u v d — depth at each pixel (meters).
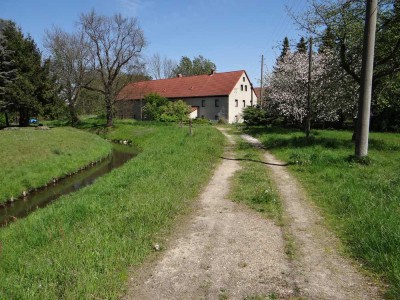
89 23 36.72
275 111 32.59
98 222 6.48
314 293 3.98
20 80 31.45
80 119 48.56
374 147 15.75
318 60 26.19
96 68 38.81
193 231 6.11
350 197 7.19
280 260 4.86
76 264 4.62
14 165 15.82
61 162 18.30
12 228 7.83
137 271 4.63
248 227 6.23
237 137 24.86
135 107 54.78
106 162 21.33
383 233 5.05
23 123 35.00
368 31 10.60
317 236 5.69
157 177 10.22
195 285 4.25
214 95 49.38
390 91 19.08
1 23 33.91
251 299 3.91
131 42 38.12
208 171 11.50
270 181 9.78
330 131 26.69
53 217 7.52
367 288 4.04
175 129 31.92
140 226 6.05
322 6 16.09
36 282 4.26
